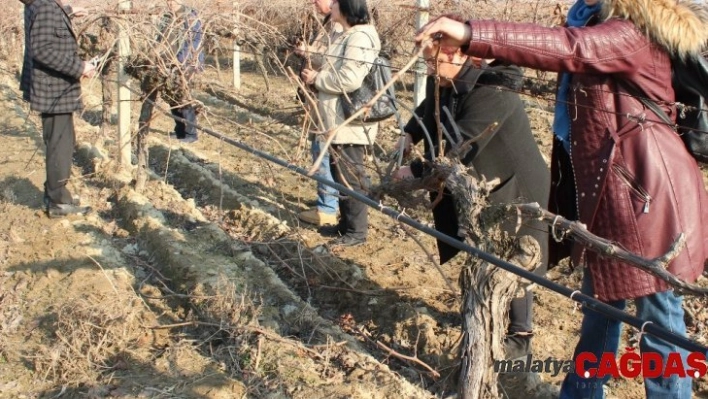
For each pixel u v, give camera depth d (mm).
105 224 6188
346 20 5055
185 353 4266
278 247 5871
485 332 2818
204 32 5043
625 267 2979
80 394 3900
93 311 4461
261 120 10039
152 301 4918
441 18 2695
